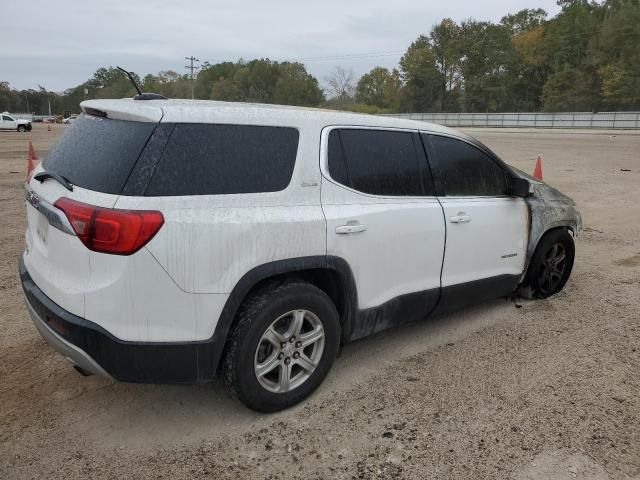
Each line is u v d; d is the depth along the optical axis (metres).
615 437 3.07
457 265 4.14
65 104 159.88
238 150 3.01
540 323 4.69
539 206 4.87
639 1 82.94
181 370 2.86
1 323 4.48
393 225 3.62
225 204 2.90
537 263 4.99
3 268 5.91
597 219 9.27
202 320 2.84
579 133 47.06
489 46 90.94
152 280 2.70
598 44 80.69
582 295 5.41
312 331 3.31
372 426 3.16
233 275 2.89
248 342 2.99
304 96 109.19
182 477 2.72
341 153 3.46
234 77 117.56
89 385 3.59
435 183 4.01
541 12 110.19
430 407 3.36
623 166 17.88
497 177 4.55
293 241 3.09
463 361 3.98
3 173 14.58
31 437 3.02
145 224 2.64
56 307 2.83
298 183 3.20
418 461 2.86
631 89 71.81
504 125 65.62
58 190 2.94
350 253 3.39
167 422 3.20
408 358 4.03
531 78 93.62
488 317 4.83
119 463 2.82
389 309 3.73
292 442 3.01
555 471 2.79
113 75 147.50
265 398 3.15
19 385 3.56
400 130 3.85
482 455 2.91
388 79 102.56
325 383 3.65
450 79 94.75
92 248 2.67
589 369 3.86
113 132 2.90
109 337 2.70
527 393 3.53
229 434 3.08
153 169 2.73
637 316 4.86
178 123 2.84
